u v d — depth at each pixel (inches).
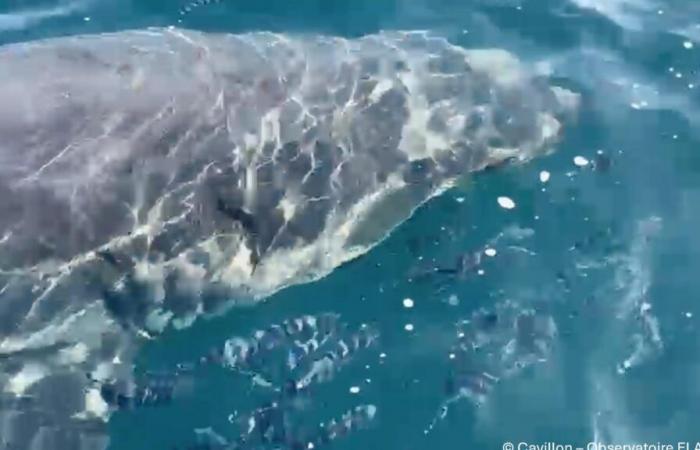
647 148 366.6
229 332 316.8
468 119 349.1
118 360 304.7
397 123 337.4
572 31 410.3
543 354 313.6
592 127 371.9
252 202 311.6
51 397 293.0
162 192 295.3
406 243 339.0
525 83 368.5
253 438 295.3
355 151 329.4
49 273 285.4
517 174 357.1
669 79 392.2
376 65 341.7
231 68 314.3
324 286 330.0
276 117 315.0
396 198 339.9
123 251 293.7
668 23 415.5
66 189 283.3
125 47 307.6
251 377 308.0
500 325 319.6
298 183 318.7
